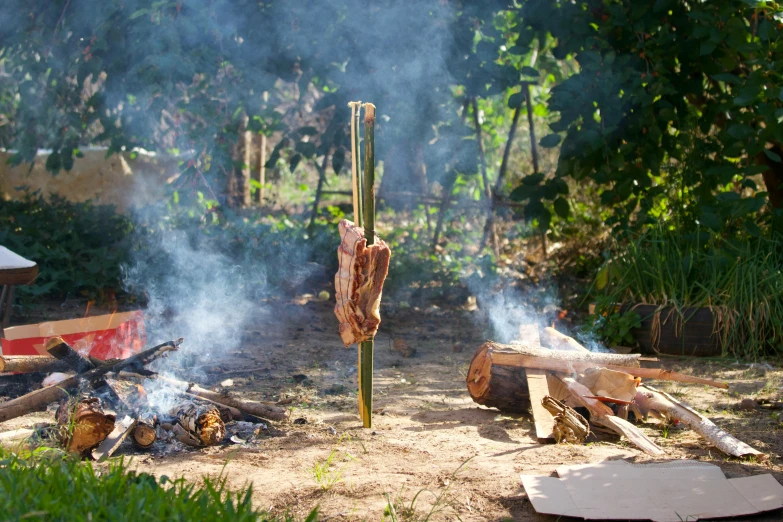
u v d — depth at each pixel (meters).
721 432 4.83
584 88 8.78
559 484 3.92
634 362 5.57
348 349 7.73
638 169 8.97
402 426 5.27
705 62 8.94
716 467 4.14
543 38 9.62
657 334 7.61
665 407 5.19
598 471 4.09
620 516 3.59
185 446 4.79
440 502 3.84
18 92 9.97
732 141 8.31
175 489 3.48
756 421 5.43
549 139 8.95
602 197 9.19
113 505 3.17
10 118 11.76
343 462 4.45
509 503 3.83
